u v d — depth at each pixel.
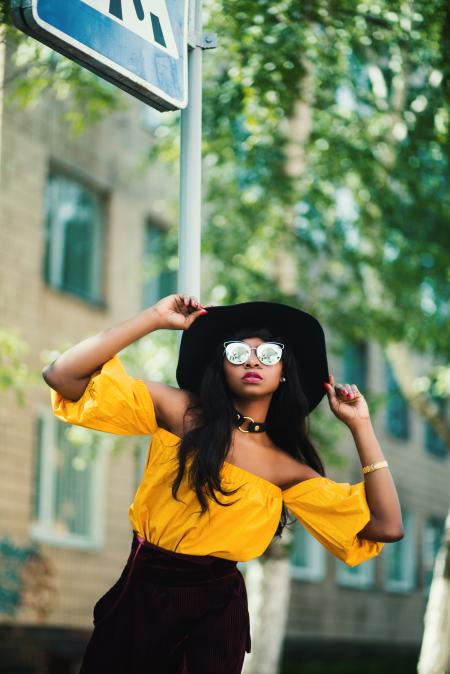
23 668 11.77
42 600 12.30
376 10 6.98
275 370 3.34
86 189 14.10
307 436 3.53
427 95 8.16
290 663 16.17
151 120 15.38
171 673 3.21
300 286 12.09
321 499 3.33
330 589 18.38
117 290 14.41
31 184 12.81
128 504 14.05
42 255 12.99
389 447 20.52
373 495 3.36
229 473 3.20
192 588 3.18
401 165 10.42
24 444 12.31
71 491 13.14
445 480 23.31
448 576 8.95
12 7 3.16
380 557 20.22
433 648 8.85
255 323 3.49
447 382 10.90
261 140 10.28
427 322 11.26
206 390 3.28
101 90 8.78
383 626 20.12
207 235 11.31
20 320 12.51
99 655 3.23
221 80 9.71
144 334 3.21
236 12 7.20
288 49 7.52
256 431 3.35
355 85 9.80
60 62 7.82
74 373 3.14
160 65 3.60
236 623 3.23
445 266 11.09
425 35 6.95
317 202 10.95
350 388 3.48
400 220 11.06
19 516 12.17
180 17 3.72
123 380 3.19
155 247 15.37
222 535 3.16
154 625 3.16
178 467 3.17
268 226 11.08
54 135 13.27
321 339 3.48
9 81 6.94
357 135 10.77
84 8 3.30
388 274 11.22
